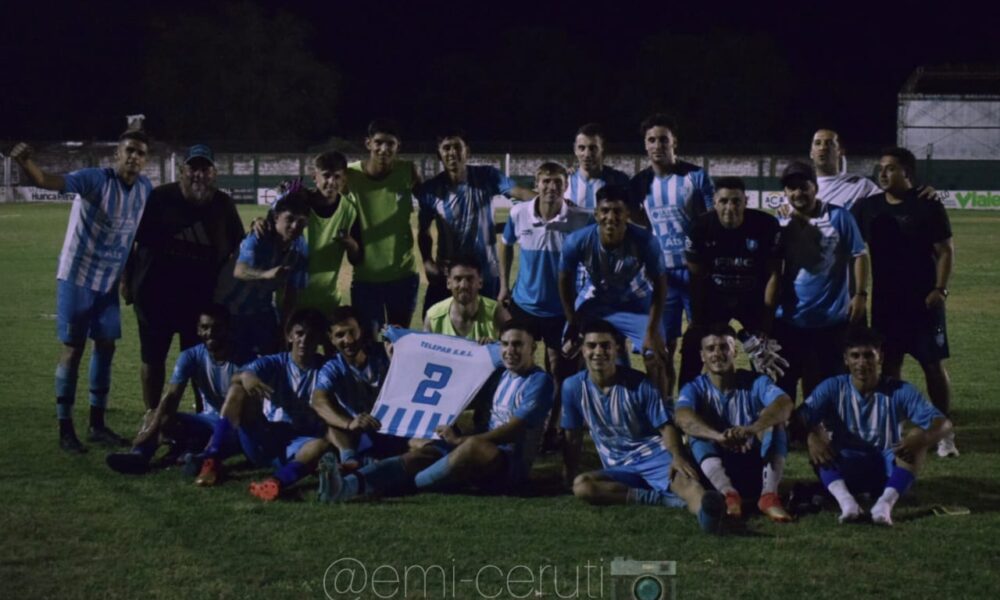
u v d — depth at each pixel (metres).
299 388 7.34
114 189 7.88
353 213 8.38
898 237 8.21
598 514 6.47
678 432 6.73
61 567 5.56
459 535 6.07
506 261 8.98
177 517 6.36
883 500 6.35
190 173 8.09
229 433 7.25
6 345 12.34
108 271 7.97
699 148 47.62
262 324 8.09
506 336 7.06
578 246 7.78
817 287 7.92
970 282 18.50
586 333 6.79
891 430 6.66
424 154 45.12
